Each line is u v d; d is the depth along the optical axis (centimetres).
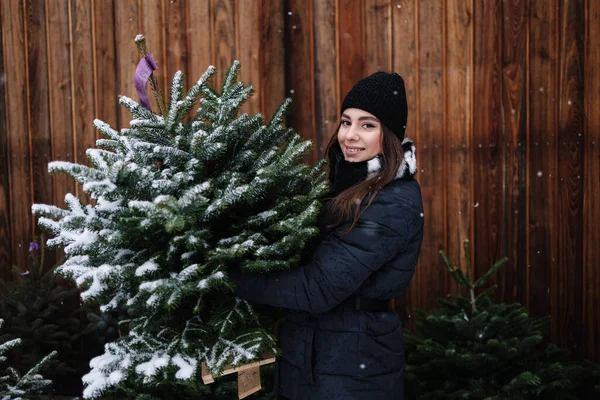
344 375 172
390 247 167
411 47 313
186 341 159
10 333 303
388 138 177
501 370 261
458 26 310
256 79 323
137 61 329
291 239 158
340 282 162
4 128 341
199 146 163
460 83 312
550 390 255
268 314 181
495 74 311
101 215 156
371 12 314
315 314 175
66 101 336
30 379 245
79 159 337
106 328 312
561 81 308
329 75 318
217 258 153
